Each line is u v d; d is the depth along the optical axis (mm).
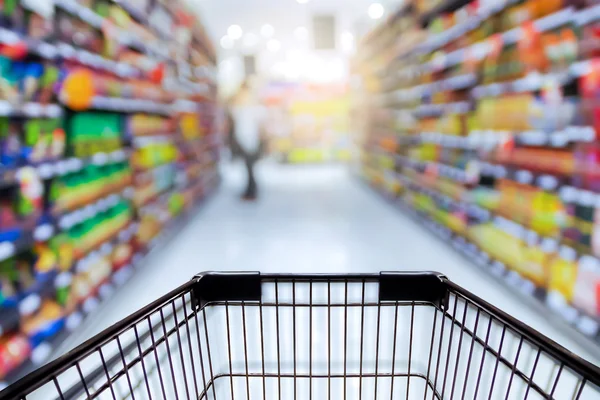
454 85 3363
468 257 3012
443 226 3590
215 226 4332
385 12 6230
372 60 6574
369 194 6242
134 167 2973
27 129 1742
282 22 7574
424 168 4176
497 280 2562
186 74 4578
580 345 1843
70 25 2045
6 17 1545
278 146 10094
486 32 2832
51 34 1805
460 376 1279
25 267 1753
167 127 3852
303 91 9906
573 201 2004
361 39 7066
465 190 3160
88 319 2047
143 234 3029
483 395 1225
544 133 2191
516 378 1271
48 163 1810
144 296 2482
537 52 2238
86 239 2191
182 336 1273
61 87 1912
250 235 3928
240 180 8195
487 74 2801
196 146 5059
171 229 3723
